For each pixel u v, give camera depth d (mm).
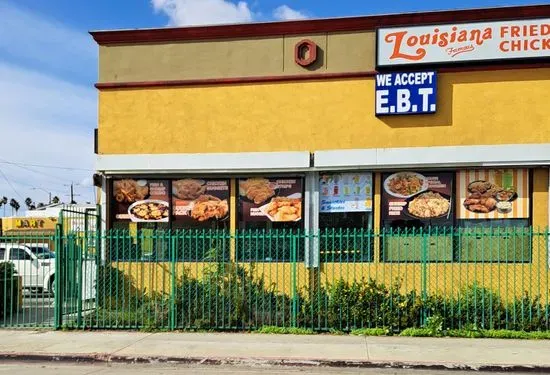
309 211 12812
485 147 12117
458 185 12453
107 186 13586
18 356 9602
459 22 12352
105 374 8602
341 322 11219
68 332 11445
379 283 11984
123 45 13648
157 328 11609
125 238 12922
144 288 12945
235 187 13242
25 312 14148
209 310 11539
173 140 13367
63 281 11898
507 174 12305
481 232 11859
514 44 12156
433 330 10797
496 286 11930
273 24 13031
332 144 12812
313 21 12875
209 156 13086
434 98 12344
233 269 11898
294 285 11523
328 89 12883
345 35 12883
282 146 12992
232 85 13227
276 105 13055
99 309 11992
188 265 12984
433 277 12164
